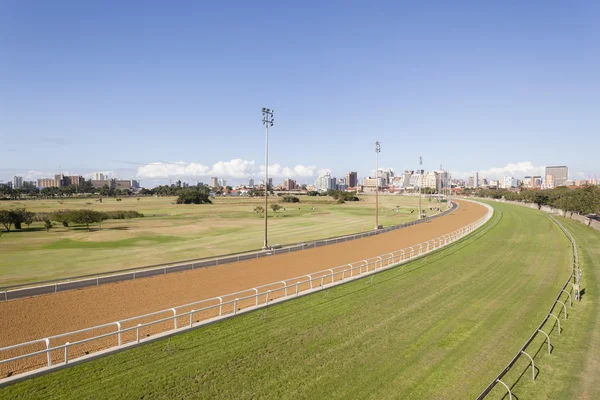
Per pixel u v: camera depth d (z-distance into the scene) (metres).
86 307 26.64
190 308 26.33
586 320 23.11
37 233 73.81
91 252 52.25
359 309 25.00
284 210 138.88
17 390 14.83
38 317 24.67
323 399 14.67
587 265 37.78
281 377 16.27
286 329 21.48
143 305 27.19
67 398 14.45
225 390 15.23
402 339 20.22
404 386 15.64
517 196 167.88
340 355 18.33
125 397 14.62
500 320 23.03
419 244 54.25
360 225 88.38
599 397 15.05
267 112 50.50
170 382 15.74
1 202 188.50
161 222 95.38
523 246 49.84
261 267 39.72
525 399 14.87
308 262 42.50
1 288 31.22
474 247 49.81
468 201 190.62
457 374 16.62
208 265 40.31
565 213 87.81
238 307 26.12
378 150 78.00
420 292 29.06
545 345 19.64
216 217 110.12
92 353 17.81
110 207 152.88
